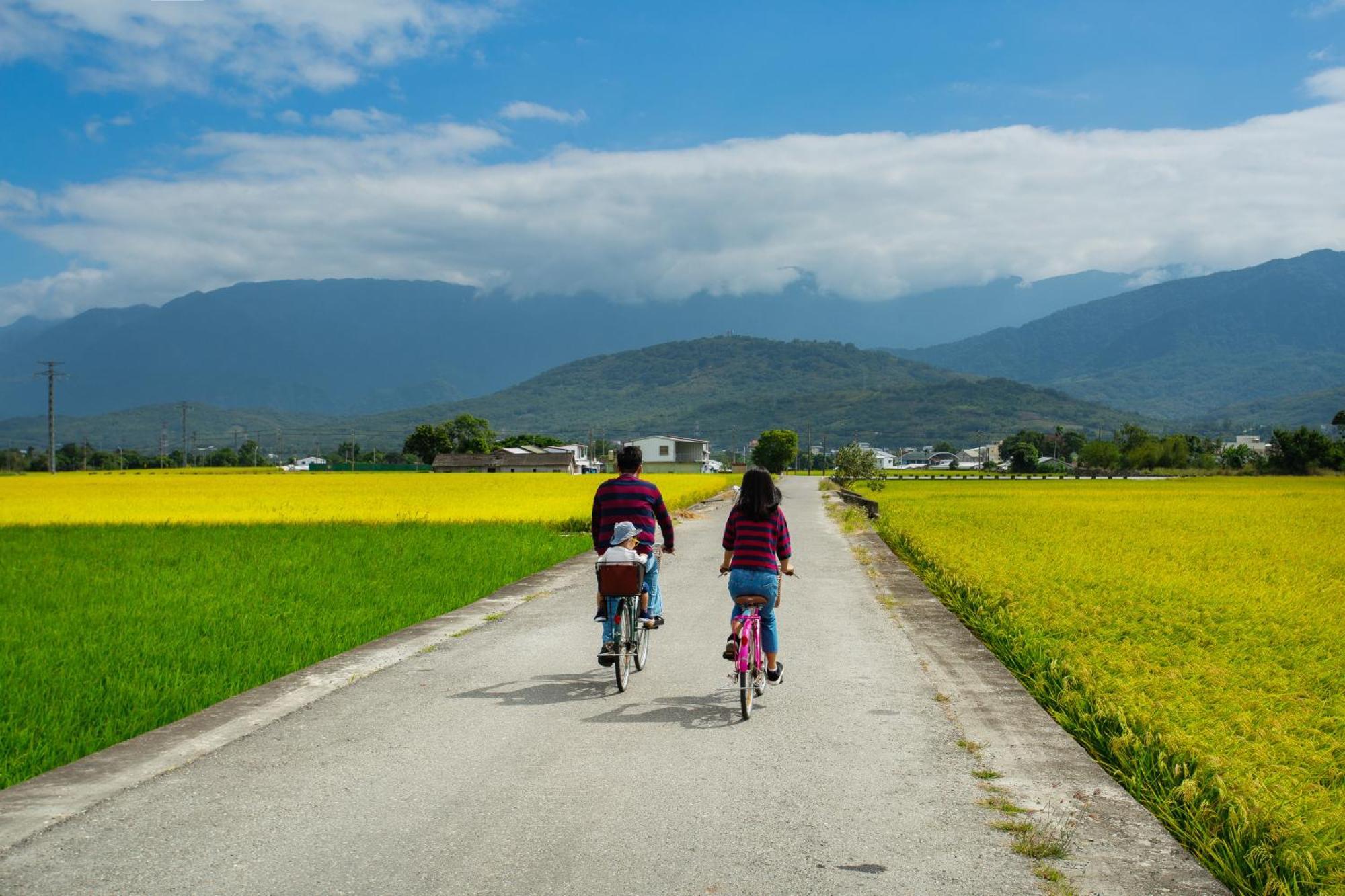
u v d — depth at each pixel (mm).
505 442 175125
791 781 5469
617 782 5438
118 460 148375
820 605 12547
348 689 7766
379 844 4535
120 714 7031
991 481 90562
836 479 68312
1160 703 7348
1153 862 4398
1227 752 6277
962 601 12812
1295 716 7344
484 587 13883
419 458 157250
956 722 6773
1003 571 15617
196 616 11219
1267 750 6367
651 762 5805
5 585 14031
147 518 29031
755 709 7141
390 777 5520
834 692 7699
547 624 10953
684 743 6215
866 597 13320
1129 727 6605
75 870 4246
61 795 5227
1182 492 59469
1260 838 4832
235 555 18062
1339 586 14938
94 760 5859
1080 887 4125
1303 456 114812
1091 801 5184
